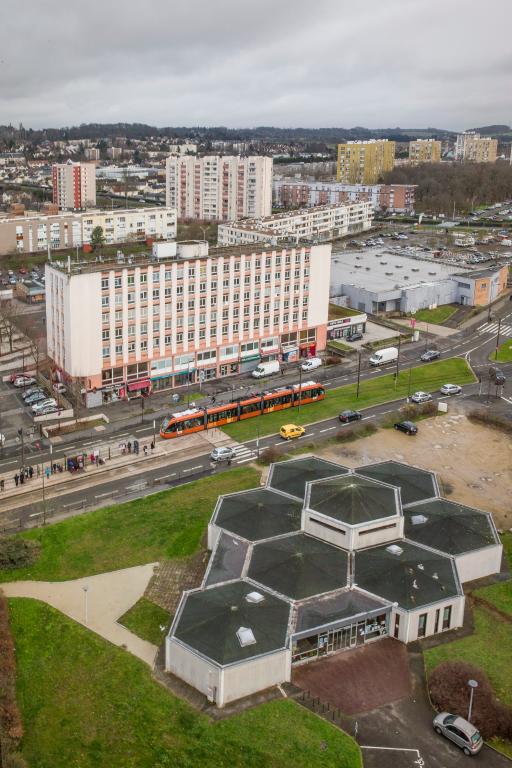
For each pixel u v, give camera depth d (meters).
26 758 57.88
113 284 124.38
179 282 132.00
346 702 63.19
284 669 64.88
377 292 191.00
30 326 166.75
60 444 114.19
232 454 109.94
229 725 60.16
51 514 93.69
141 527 90.69
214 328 139.75
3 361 152.00
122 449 111.50
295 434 117.44
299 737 59.16
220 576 75.62
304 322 152.62
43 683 65.81
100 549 86.12
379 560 77.12
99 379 127.94
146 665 67.12
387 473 95.00
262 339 147.50
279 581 73.50
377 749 58.47
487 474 106.88
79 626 72.56
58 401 128.00
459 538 82.00
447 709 62.06
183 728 60.00
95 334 125.00
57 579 80.56
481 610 76.06
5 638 70.44
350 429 120.69
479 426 124.38
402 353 162.62
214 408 121.44
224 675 61.44
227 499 89.19
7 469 105.75
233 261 137.50
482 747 59.00
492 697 63.12
